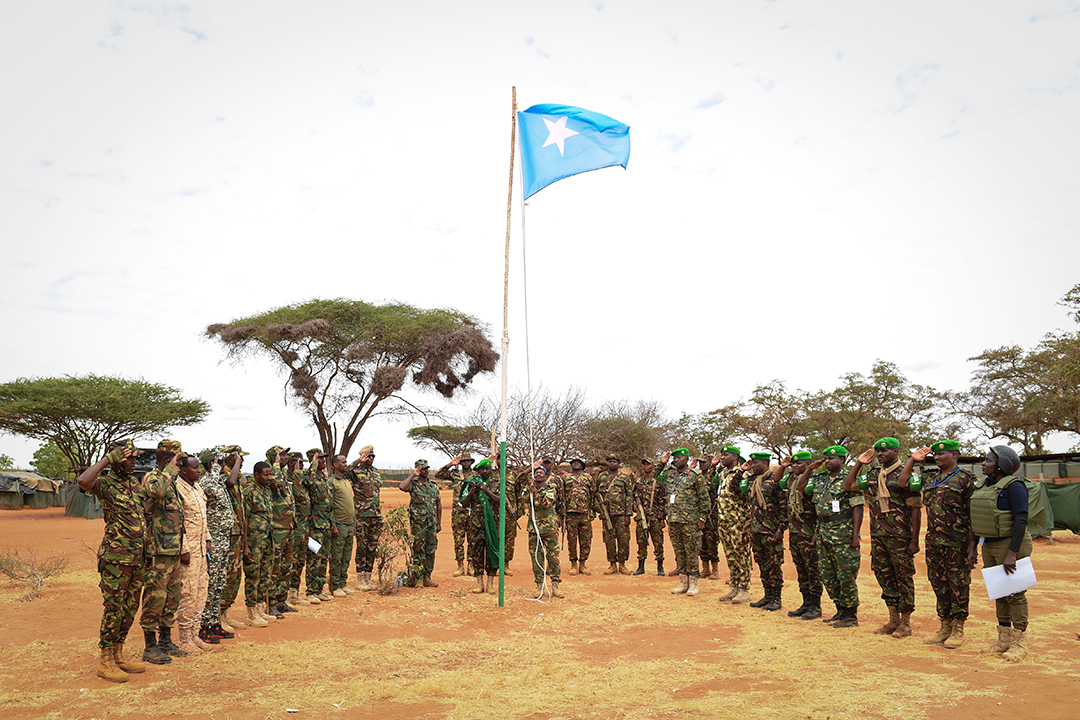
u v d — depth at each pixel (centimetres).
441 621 909
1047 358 3706
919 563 1413
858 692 573
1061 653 691
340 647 758
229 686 615
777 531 1005
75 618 898
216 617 790
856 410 4919
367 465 1177
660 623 902
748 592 1051
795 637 808
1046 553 1611
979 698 548
